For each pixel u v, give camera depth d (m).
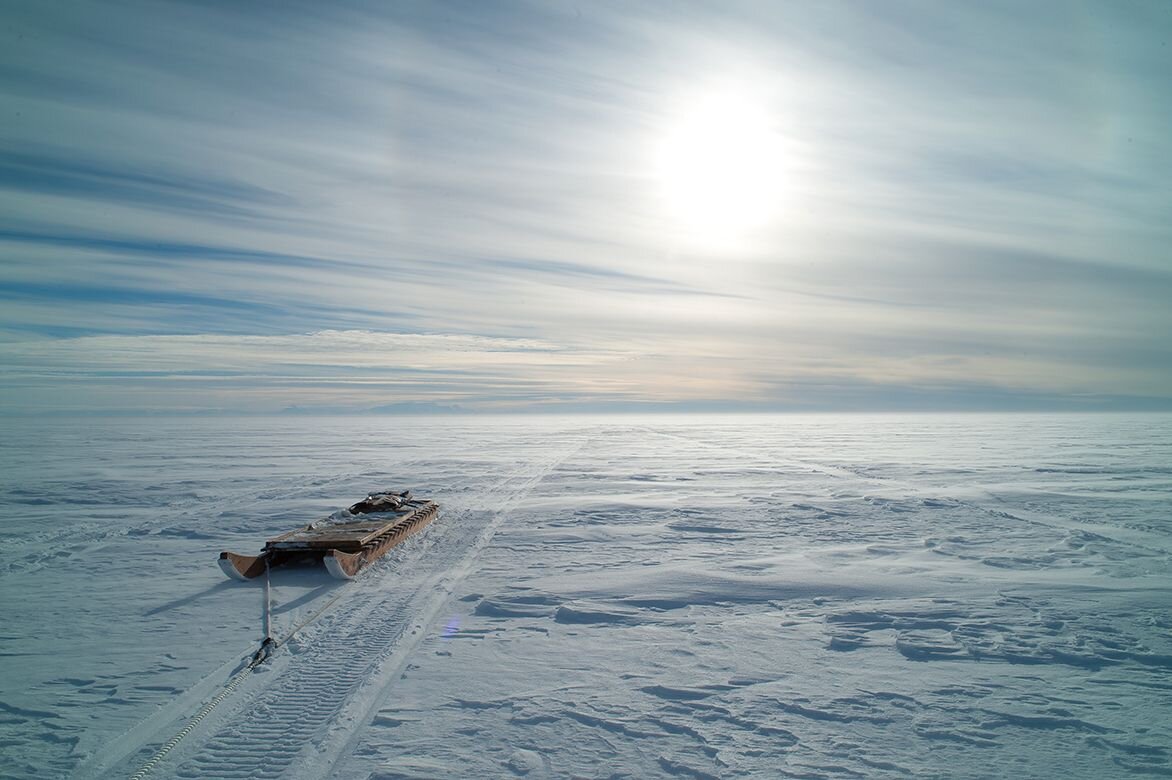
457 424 91.44
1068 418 120.06
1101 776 3.55
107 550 9.80
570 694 4.58
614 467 23.45
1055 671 5.04
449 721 4.14
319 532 9.40
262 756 3.70
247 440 44.12
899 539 10.31
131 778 3.49
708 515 12.65
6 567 8.70
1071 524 11.62
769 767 3.61
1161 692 4.64
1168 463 23.86
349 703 4.40
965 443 38.53
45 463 25.22
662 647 5.55
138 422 102.94
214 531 11.40
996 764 3.66
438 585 7.60
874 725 4.14
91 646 5.59
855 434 52.62
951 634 5.87
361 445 38.34
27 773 3.56
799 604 6.83
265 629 6.04
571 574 8.10
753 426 76.38
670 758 3.71
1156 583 7.62
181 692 4.62
